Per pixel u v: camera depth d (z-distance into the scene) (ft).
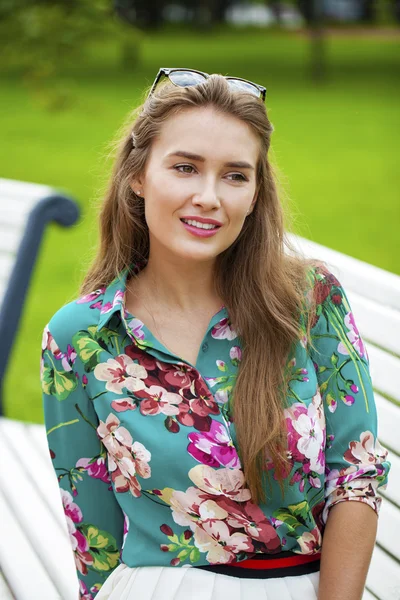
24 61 31.55
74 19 31.83
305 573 7.57
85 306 7.85
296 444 7.43
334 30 157.69
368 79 82.53
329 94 72.43
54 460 8.08
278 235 8.08
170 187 7.45
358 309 10.16
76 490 8.04
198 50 114.83
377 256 28.37
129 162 7.90
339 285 8.20
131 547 7.67
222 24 163.63
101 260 8.34
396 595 8.62
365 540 7.50
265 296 7.78
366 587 9.07
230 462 7.36
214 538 7.39
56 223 15.11
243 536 7.38
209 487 7.32
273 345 7.68
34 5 31.40
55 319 7.87
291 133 54.60
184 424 7.40
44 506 11.07
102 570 8.12
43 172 42.11
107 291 7.90
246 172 7.51
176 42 130.11
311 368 7.79
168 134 7.49
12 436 13.15
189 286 7.96
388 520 9.07
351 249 29.37
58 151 47.96
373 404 7.89
